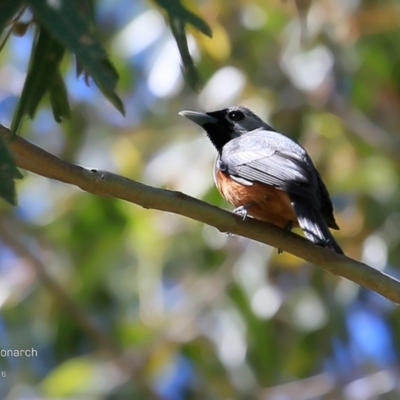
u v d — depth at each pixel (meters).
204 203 7.01
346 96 14.01
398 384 13.20
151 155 13.59
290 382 13.27
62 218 13.65
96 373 12.77
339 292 13.38
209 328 12.70
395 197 13.38
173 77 13.15
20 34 6.52
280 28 13.84
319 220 7.77
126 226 13.26
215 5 13.28
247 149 8.80
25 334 14.17
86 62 5.23
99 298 13.98
